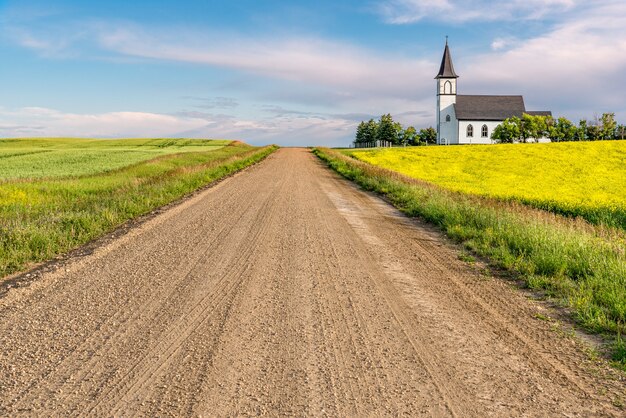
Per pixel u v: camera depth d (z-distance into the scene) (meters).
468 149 57.66
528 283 7.21
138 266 7.77
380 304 6.14
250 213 13.41
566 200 22.22
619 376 4.29
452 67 118.31
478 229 11.25
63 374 4.09
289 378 4.09
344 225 11.97
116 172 28.72
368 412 3.56
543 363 4.52
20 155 48.88
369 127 142.12
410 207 14.98
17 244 8.55
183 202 15.66
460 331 5.29
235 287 6.71
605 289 6.50
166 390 3.84
